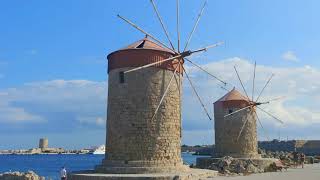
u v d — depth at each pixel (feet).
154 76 82.74
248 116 133.69
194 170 91.15
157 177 70.64
